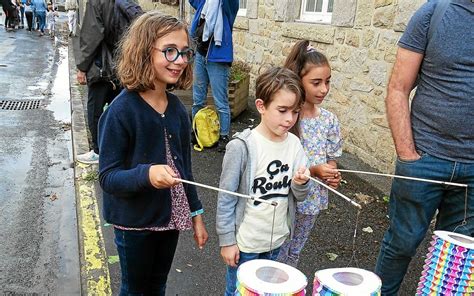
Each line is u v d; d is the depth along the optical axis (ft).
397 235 7.32
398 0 13.88
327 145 7.95
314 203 7.68
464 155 6.57
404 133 6.92
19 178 14.60
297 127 7.50
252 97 24.95
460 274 5.01
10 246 10.61
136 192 5.68
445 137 6.64
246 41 25.93
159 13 5.98
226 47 15.33
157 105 6.07
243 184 6.44
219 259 10.03
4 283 9.20
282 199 6.69
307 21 20.35
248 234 6.58
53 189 13.91
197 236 6.92
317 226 11.69
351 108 16.69
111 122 5.74
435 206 7.11
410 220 7.16
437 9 6.44
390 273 7.66
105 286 8.92
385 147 14.88
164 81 5.85
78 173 14.37
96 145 14.90
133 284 6.56
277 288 3.78
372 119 15.48
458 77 6.38
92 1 12.34
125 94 5.90
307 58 7.39
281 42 21.85
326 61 7.44
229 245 6.45
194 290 8.89
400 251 7.35
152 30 5.63
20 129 19.72
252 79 25.39
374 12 15.11
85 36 12.60
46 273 9.64
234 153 6.40
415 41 6.69
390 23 14.35
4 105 23.56
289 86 6.07
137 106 5.83
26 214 12.22
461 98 6.39
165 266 6.92
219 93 15.93
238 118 20.90
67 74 33.40
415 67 6.80
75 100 23.99
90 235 10.79
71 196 13.44
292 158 6.74
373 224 11.94
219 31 14.98
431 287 5.24
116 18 12.34
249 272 4.07
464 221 6.88
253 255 6.69
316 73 7.33
